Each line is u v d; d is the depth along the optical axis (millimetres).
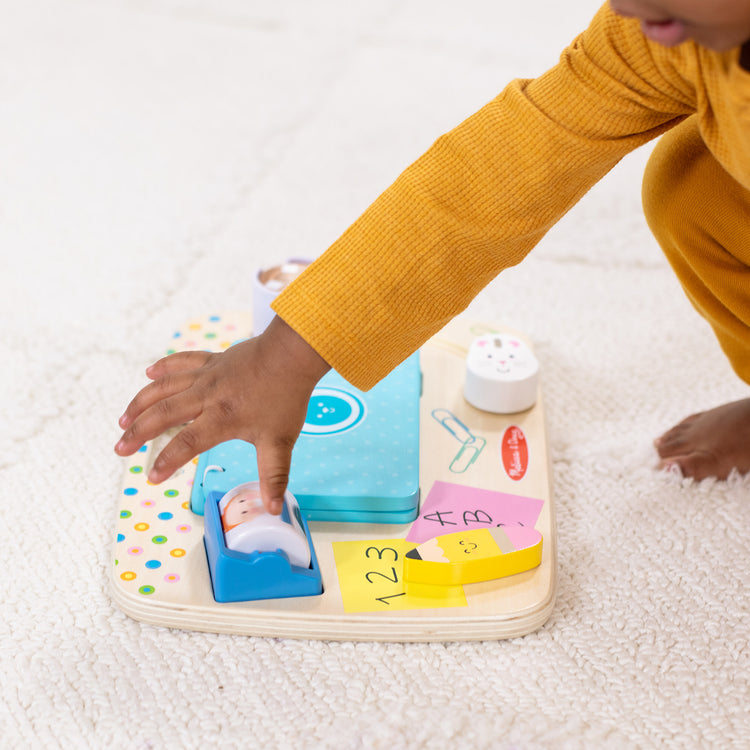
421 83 1682
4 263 1146
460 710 631
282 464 645
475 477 803
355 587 694
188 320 990
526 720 626
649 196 793
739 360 841
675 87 591
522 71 1738
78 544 763
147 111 1541
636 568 760
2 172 1346
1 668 651
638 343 1069
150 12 1902
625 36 590
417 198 641
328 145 1469
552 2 2043
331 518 751
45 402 923
